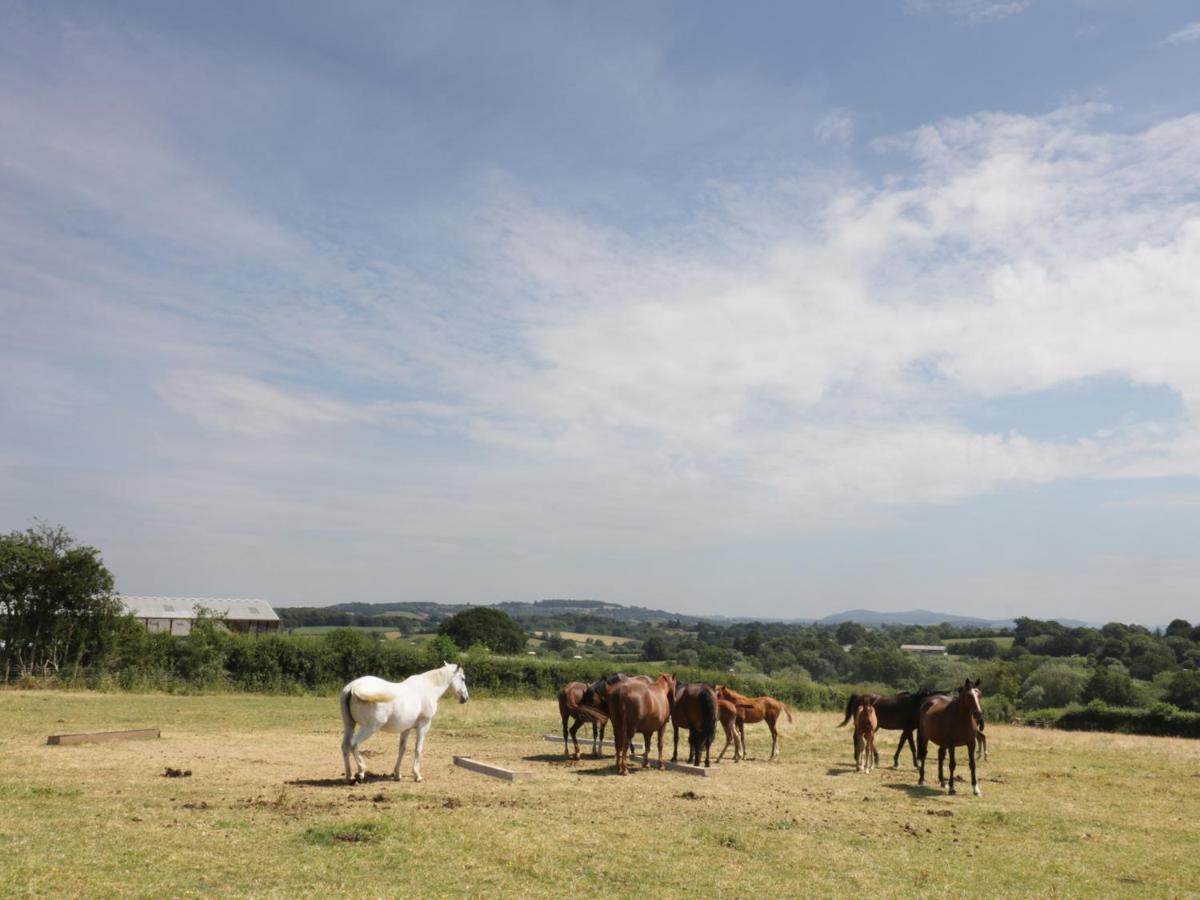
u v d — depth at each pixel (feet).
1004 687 236.63
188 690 122.42
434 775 52.26
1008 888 33.99
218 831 34.45
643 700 56.65
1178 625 341.21
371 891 28.17
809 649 333.42
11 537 125.59
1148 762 82.69
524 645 288.71
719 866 34.37
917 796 54.08
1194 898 33.88
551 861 33.32
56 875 27.30
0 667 121.08
